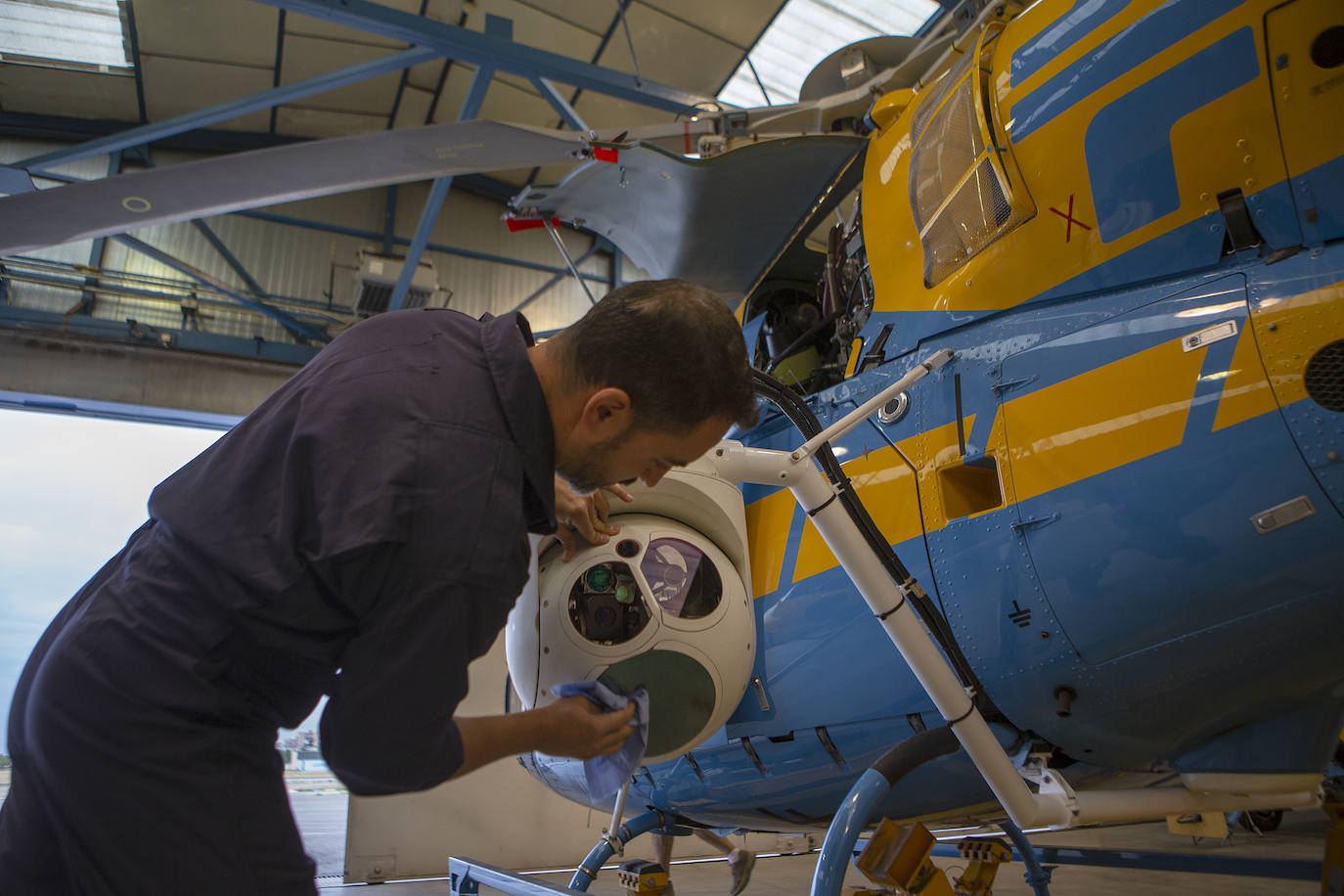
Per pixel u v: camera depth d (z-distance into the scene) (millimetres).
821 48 7020
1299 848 3820
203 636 631
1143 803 1286
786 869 4414
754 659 1696
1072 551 1249
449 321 747
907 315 1637
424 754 638
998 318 1465
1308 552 1069
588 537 1193
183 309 7984
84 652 640
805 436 1432
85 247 7844
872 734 1518
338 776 650
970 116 1531
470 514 624
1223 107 1212
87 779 610
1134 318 1259
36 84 7613
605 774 927
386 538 595
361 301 7754
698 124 2553
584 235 9852
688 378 692
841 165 2088
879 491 1533
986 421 1396
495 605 636
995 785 1205
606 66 7500
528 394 688
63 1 6727
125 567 697
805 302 2576
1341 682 1186
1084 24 1398
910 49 2666
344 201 8969
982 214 1497
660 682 1603
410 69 7914
